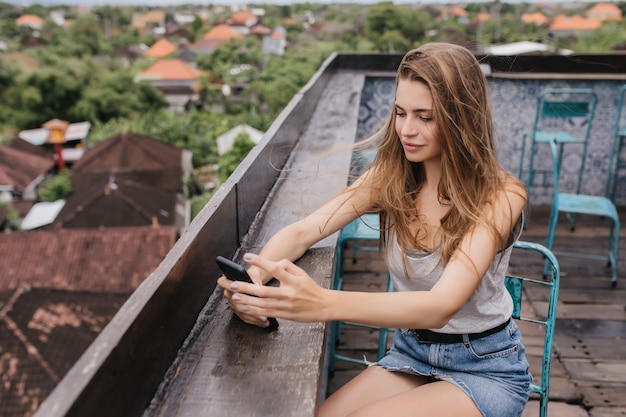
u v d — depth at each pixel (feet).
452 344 4.67
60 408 2.53
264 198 6.72
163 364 3.68
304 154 8.61
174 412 3.40
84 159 112.57
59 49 268.21
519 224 4.50
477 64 4.32
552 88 14.99
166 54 331.16
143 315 3.34
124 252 57.36
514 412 4.57
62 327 40.06
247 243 5.67
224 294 4.26
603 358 9.05
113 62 240.53
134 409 3.27
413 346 4.84
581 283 11.20
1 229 98.73
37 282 54.34
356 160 8.55
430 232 4.66
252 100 223.51
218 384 3.62
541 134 14.05
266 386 3.59
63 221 82.53
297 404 3.44
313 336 4.09
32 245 57.26
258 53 293.84
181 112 208.74
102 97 193.98
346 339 9.67
